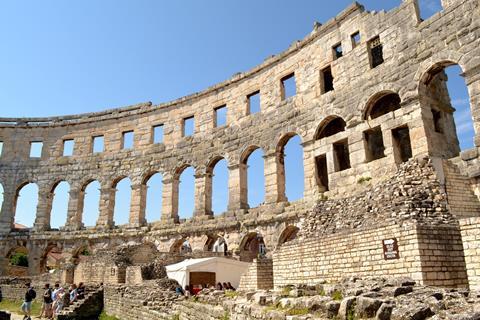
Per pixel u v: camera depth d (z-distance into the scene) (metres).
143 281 29.61
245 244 36.94
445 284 14.82
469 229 14.63
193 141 44.44
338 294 10.67
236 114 41.50
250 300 13.09
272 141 36.91
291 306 10.48
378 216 18.97
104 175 49.34
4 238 49.59
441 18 25.69
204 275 29.06
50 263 76.00
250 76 41.47
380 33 29.94
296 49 37.38
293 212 32.41
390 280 11.95
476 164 21.44
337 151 32.16
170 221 42.88
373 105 30.00
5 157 53.75
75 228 48.16
